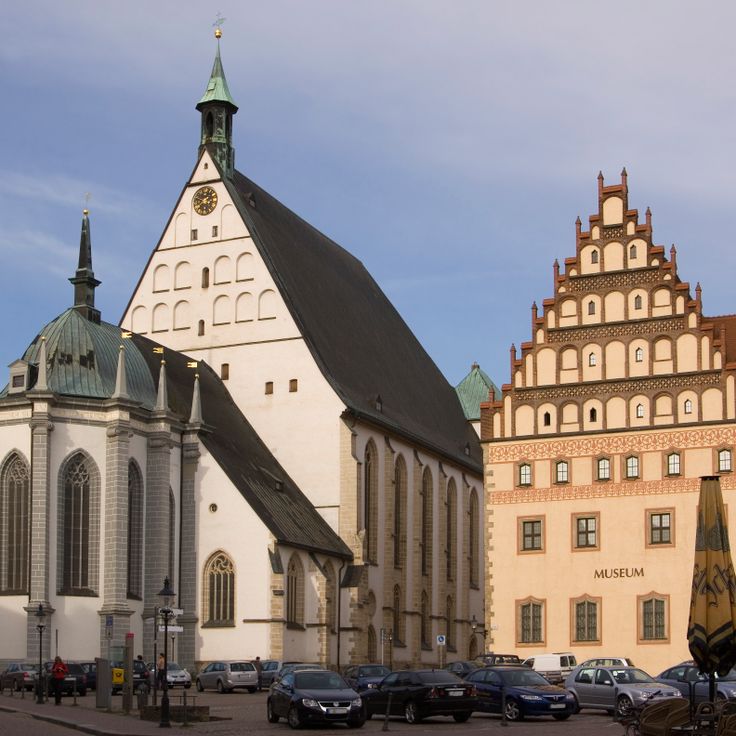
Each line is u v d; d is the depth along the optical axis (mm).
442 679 55188
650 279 87750
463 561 133000
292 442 109000
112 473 88500
